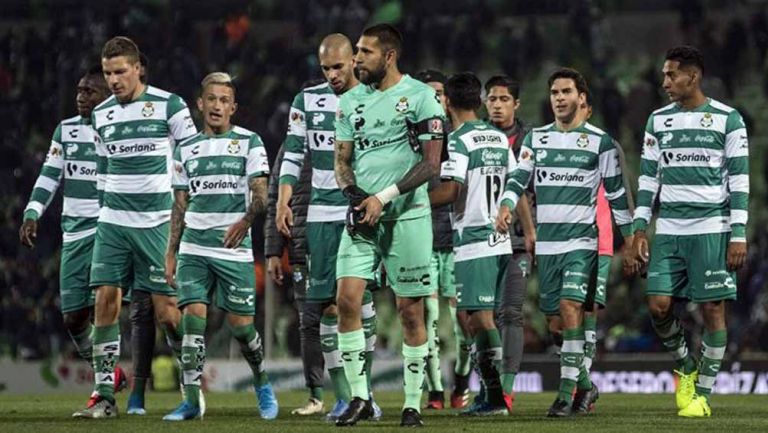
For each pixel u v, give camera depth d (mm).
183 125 33062
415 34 103750
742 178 33000
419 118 27828
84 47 104438
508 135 37969
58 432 27359
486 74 103375
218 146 32094
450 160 31672
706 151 33375
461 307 33625
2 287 80938
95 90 35688
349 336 28422
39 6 115688
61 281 36281
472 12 107188
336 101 33031
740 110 92312
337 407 32469
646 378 57500
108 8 113125
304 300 35688
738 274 74250
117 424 29984
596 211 34031
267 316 64500
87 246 36031
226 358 68750
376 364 62500
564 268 33719
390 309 77875
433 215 40125
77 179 36000
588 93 34312
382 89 28141
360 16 105688
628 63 106125
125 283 33500
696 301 33750
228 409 38938
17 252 84625
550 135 33969
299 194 35625
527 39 101938
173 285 32312
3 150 91750
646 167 34219
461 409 39500
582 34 102188
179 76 98250
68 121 36094
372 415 31516
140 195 33188
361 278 28234
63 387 64812
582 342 33562
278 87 95375
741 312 73938
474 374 60156
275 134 87688
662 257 34062
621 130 94562
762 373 56000
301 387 62250
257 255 77312
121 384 37500
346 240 28250
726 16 108500
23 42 106375
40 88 101062
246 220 31516
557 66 103000
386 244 28125
